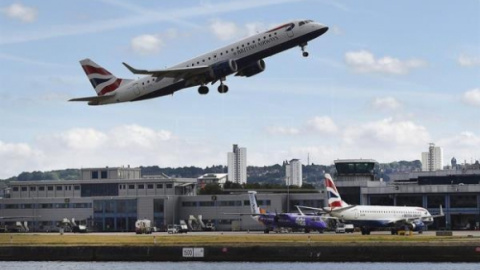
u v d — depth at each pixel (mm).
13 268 117250
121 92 141125
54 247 126438
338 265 115438
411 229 179375
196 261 122062
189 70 129250
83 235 187500
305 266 114688
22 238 159125
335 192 187500
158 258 123250
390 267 111562
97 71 145750
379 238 145750
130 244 128500
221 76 130250
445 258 116438
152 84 138750
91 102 143625
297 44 129375
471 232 191750
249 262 120500
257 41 129250
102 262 124000
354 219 180625
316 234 184000
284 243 124625
